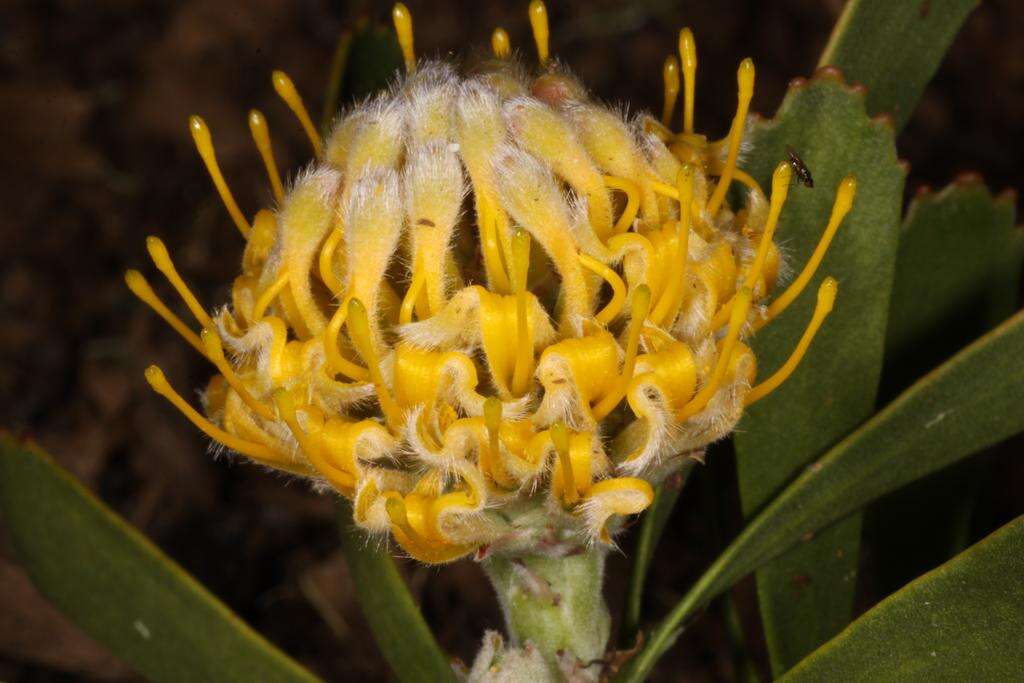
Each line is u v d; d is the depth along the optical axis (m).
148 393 0.54
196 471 0.52
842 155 0.36
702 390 0.32
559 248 0.32
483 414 0.32
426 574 0.45
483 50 0.34
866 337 0.36
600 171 0.32
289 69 0.62
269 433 0.33
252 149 0.60
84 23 0.63
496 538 0.33
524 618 0.35
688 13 0.61
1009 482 0.46
